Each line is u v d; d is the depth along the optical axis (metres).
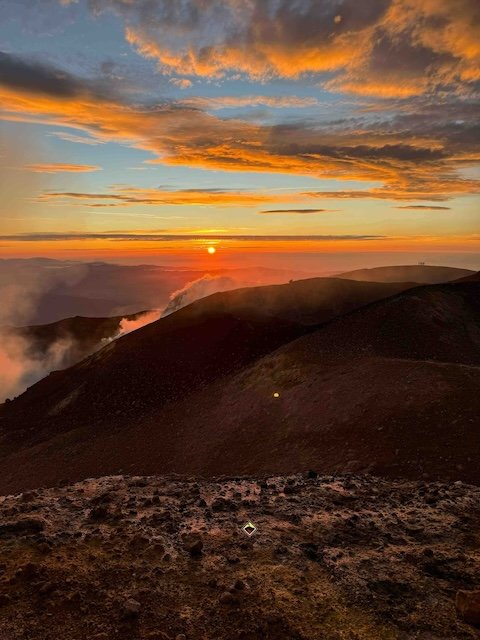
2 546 7.55
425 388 28.38
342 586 6.98
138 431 48.53
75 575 6.75
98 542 7.96
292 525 9.27
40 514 9.22
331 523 9.41
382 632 5.94
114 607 6.09
